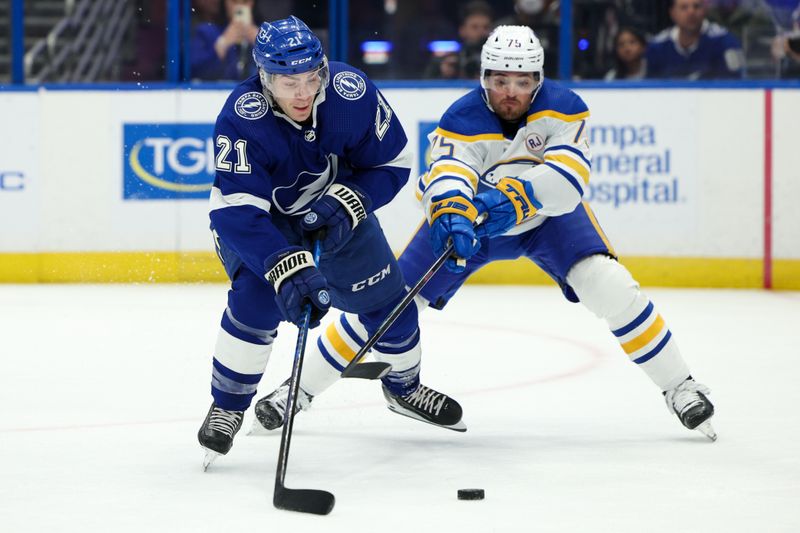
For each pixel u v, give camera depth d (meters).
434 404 10.35
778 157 22.78
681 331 17.31
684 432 10.48
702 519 7.61
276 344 16.08
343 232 8.91
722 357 14.93
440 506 7.97
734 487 8.47
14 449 9.88
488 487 8.52
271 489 8.48
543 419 11.15
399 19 24.75
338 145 8.96
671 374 10.22
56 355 15.35
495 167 10.27
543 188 9.86
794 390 12.59
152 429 10.75
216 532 7.35
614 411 11.52
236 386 9.07
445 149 10.08
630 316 10.20
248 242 8.59
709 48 23.83
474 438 10.28
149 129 24.06
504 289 23.17
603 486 8.52
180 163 24.05
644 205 23.06
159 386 13.09
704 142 22.91
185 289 23.30
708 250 23.00
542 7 24.30
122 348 15.94
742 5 23.69
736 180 22.89
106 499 8.20
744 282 22.97
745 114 22.78
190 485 8.61
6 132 24.06
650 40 23.97
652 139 23.02
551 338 16.80
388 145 9.23
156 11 25.17
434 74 24.88
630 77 24.17
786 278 22.84
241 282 8.96
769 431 10.47
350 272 9.47
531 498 8.18
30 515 7.77
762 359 14.76
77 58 25.53
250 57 24.75
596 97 23.12
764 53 23.81
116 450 9.84
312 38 8.44
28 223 24.17
